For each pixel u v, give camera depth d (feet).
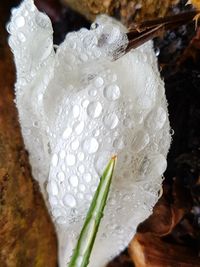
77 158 0.16
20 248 0.19
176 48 0.21
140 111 0.17
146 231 0.21
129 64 0.17
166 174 0.21
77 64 0.17
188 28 0.20
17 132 0.19
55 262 0.21
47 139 0.18
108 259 0.20
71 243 0.19
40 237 0.20
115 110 0.16
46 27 0.17
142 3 0.21
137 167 0.17
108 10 0.22
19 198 0.19
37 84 0.18
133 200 0.17
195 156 0.21
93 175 0.16
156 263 0.21
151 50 0.18
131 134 0.16
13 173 0.19
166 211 0.21
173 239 0.21
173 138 0.21
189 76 0.21
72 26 0.24
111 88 0.16
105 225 0.18
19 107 0.19
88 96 0.16
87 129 0.16
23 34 0.17
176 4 0.20
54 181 0.17
